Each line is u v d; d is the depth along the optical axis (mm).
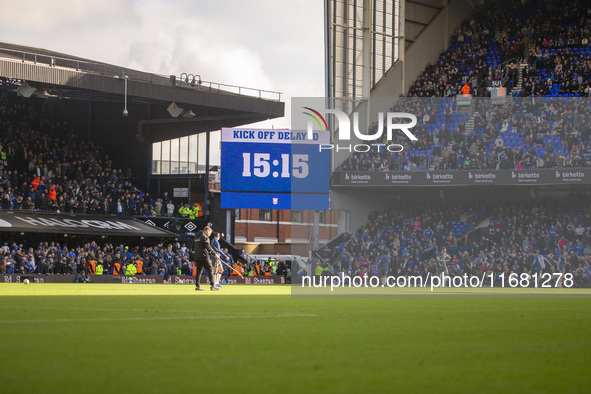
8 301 14219
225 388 4934
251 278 46719
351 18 46000
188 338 7508
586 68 46688
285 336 7844
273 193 46688
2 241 43125
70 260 40469
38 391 4730
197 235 22484
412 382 5250
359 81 46156
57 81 43281
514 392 4941
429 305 14844
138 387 4922
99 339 7285
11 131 46812
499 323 10086
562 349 7148
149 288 26109
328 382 5195
